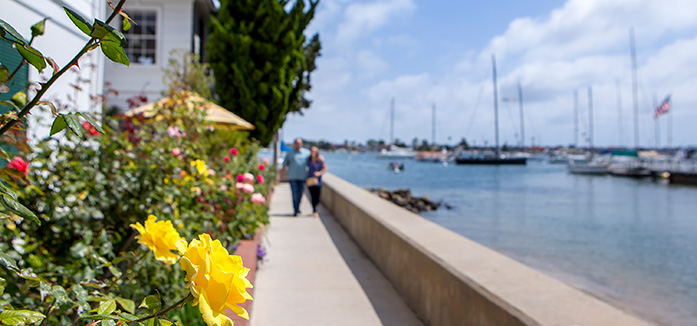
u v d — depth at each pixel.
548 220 19.25
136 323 1.02
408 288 4.84
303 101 23.22
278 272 5.92
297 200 11.03
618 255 11.80
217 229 4.66
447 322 3.74
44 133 4.09
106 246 2.54
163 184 3.84
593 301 2.92
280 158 24.36
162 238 1.60
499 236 14.35
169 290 2.91
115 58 1.03
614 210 24.81
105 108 5.11
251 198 5.81
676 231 17.30
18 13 4.01
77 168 3.33
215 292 0.90
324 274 5.89
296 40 16.41
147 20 14.83
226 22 14.87
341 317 4.39
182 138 4.64
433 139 117.31
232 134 9.70
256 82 14.90
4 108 2.88
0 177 1.72
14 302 1.84
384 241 5.93
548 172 80.44
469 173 73.75
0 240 2.45
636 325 2.49
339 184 12.32
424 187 41.00
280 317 4.34
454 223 17.44
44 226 2.97
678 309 7.04
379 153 161.00
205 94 11.20
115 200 3.42
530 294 3.04
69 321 1.95
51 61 1.02
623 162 79.44
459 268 3.70
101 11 5.70
